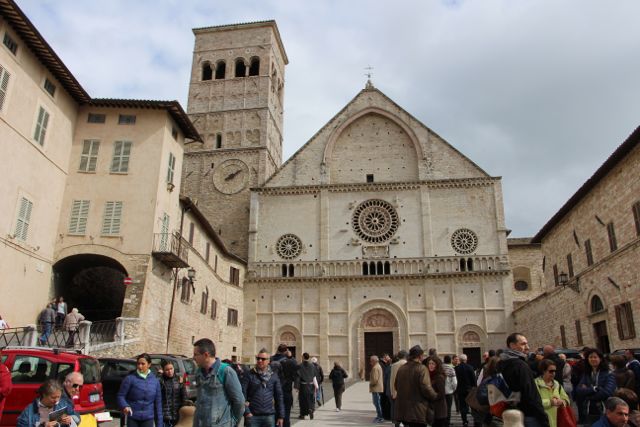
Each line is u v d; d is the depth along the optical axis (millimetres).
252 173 67750
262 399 13758
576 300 42469
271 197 63281
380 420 22750
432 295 57625
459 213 60000
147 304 35875
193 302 45594
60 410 10414
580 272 41500
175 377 16078
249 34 75812
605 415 10133
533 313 52375
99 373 18156
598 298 38906
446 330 56500
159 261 38125
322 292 59156
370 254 59719
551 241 51188
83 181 37906
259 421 13633
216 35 76688
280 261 60812
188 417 14172
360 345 57188
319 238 60969
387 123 65250
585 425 16844
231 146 69938
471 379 21016
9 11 29047
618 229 35281
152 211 37562
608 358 18719
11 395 16922
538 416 9805
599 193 38469
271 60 74812
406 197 61250
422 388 13672
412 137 63594
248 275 60719
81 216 37188
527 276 69812
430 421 13672
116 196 37812
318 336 57906
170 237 39812
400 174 63000
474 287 57500
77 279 40094
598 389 14727
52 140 35688
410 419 13570
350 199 61969
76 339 29312
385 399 22906
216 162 68938
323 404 30922
